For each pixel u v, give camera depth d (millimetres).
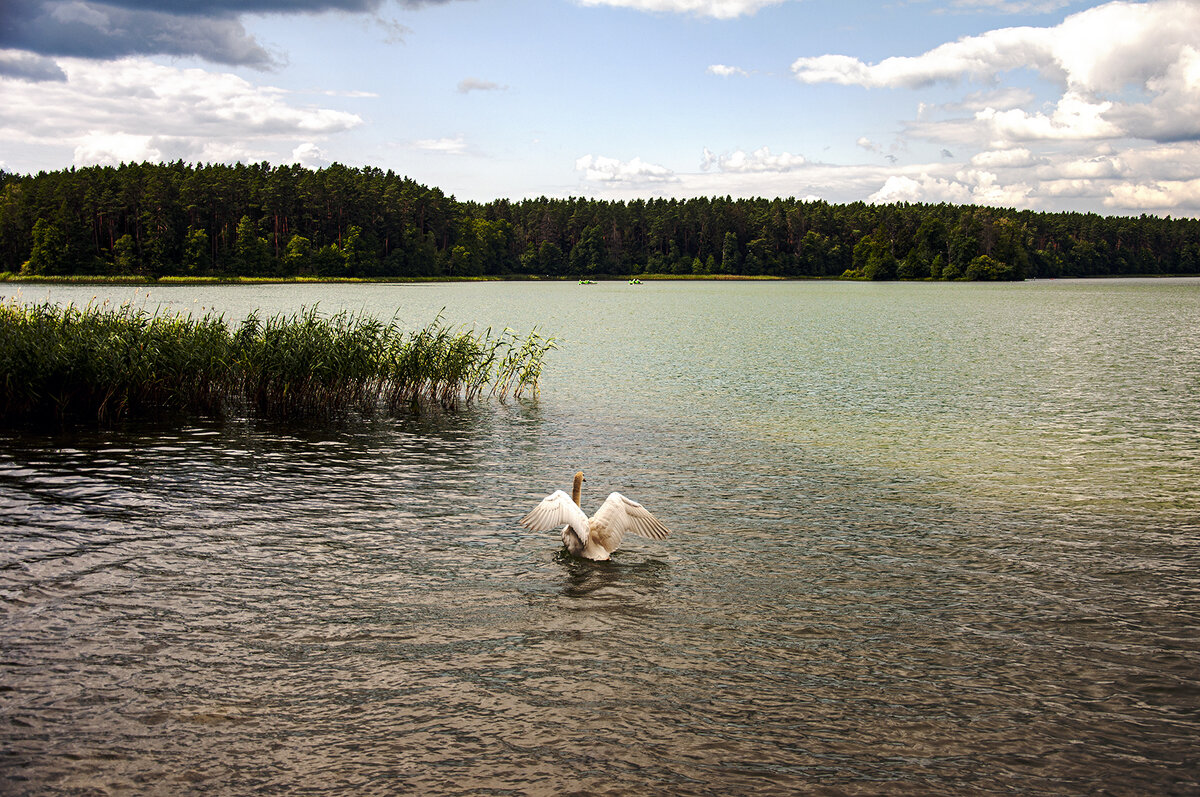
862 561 12219
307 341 25672
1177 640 9531
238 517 13828
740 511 14945
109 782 6520
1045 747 7266
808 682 8375
